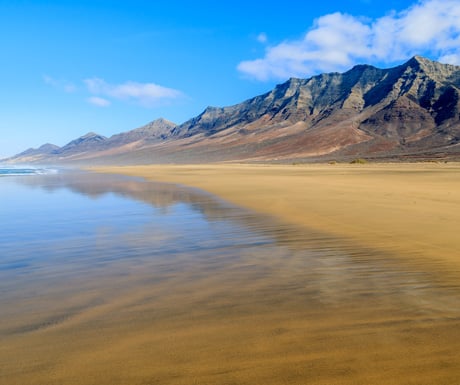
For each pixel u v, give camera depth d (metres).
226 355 3.95
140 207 17.20
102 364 3.84
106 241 10.18
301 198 18.23
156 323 4.85
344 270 7.08
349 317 4.89
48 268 7.72
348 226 11.16
